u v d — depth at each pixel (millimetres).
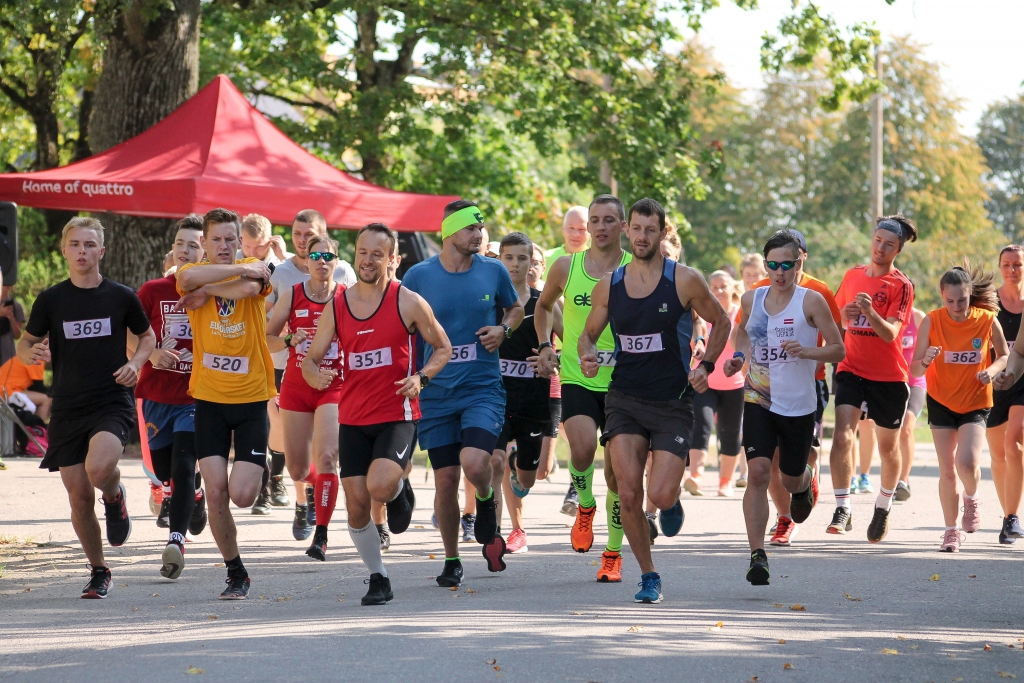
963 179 168250
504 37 59031
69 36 49812
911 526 28547
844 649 15328
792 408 20969
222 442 19281
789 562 23016
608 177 65500
